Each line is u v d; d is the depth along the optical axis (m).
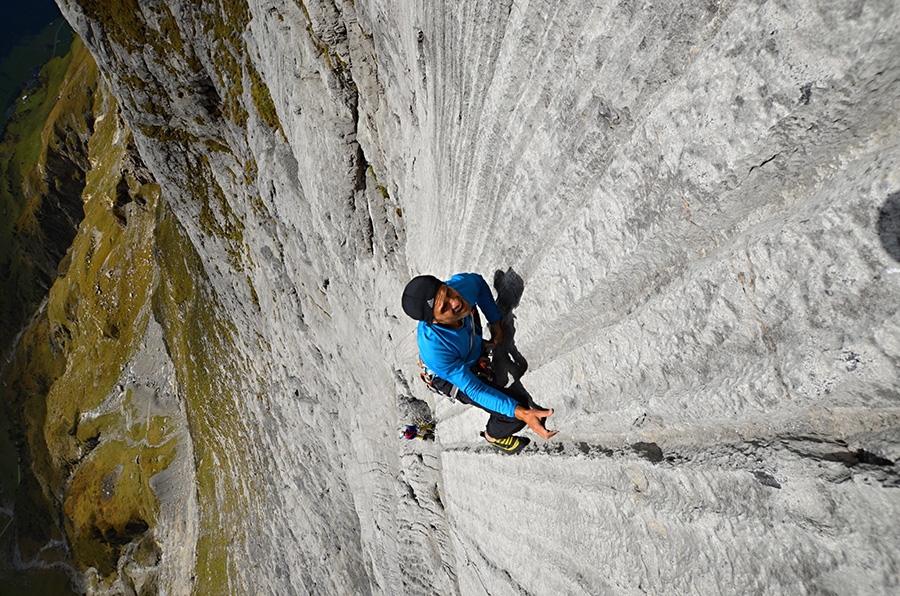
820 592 1.64
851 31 1.38
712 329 1.99
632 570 2.52
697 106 1.87
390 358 8.10
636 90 2.18
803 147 1.63
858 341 1.53
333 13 6.51
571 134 2.66
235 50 10.20
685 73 1.90
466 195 4.29
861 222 1.46
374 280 8.05
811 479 1.66
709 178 1.90
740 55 1.67
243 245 13.93
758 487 1.85
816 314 1.62
